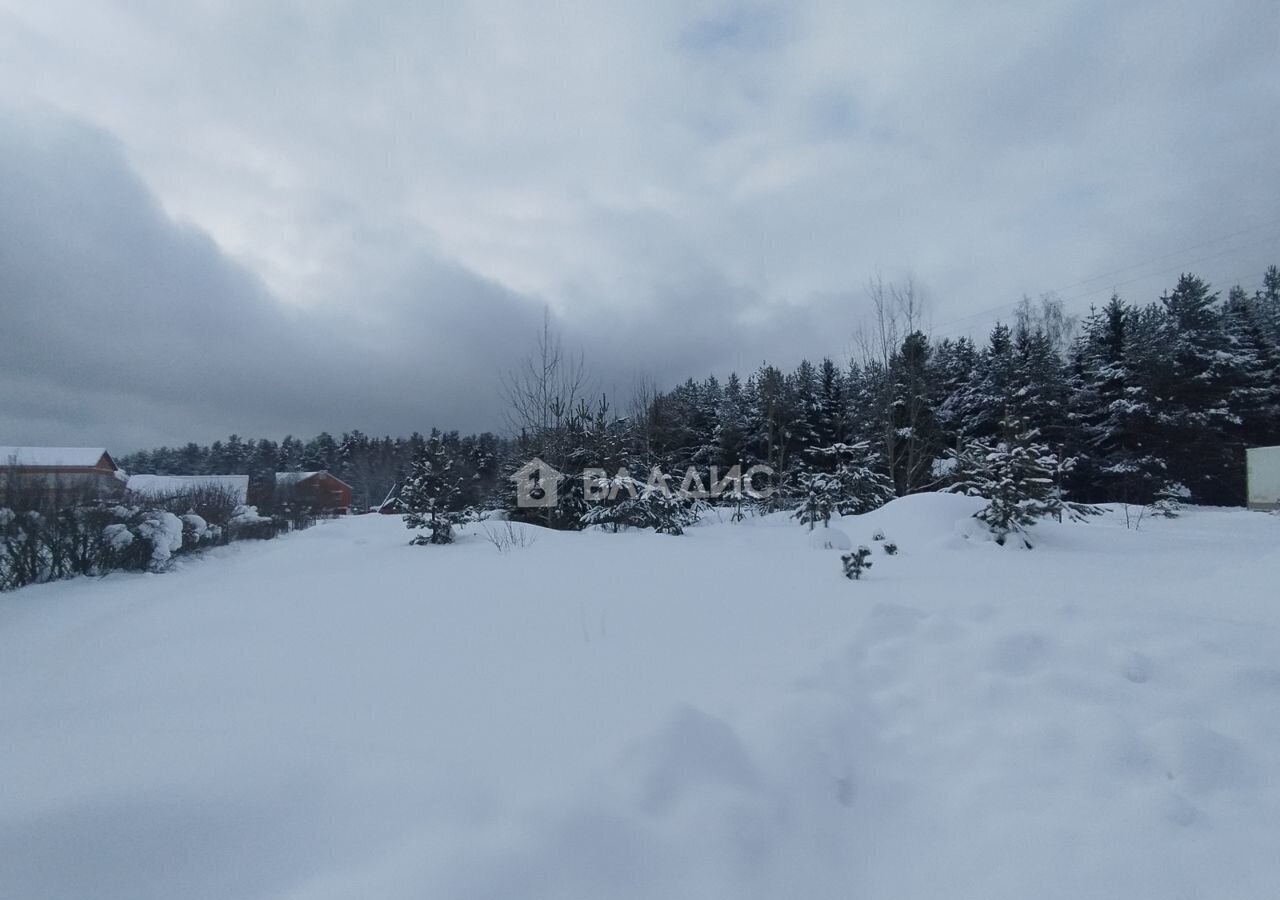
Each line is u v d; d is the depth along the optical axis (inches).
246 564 442.3
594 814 89.9
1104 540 367.2
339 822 87.7
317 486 1742.1
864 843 100.3
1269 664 137.7
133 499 427.5
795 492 754.8
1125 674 138.9
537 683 141.9
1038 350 1173.7
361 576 329.1
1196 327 1086.4
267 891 76.2
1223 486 1035.3
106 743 109.1
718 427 1375.5
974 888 89.7
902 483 911.7
